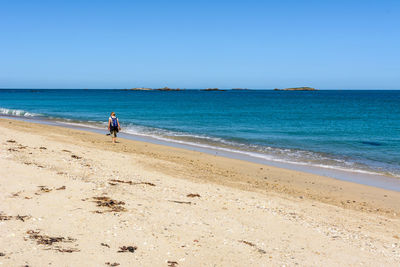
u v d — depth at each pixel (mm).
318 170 18188
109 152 18688
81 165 13688
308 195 13469
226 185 13688
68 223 7258
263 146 25547
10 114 50531
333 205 12281
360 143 27625
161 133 32031
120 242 6621
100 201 8906
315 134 33094
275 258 6793
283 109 77062
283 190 13914
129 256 6105
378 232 9617
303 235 8359
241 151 23234
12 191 9031
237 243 7293
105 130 33406
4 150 15039
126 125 38562
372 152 23688
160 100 124688
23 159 13391
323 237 8398
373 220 10852
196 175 15078
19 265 5309
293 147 25344
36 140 20109
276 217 9516
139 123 41594
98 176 12031
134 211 8438
